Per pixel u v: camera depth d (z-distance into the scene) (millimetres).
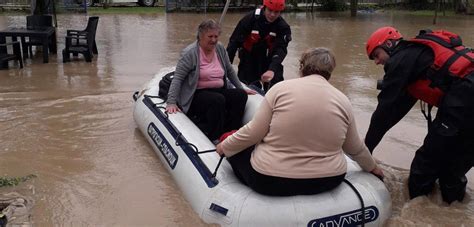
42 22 10070
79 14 19781
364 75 8852
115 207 3750
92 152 4824
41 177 4254
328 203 3188
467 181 4137
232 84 5020
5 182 4102
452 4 24719
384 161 4809
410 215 3629
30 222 3525
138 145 5004
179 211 3633
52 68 8930
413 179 3883
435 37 3611
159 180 4188
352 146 3303
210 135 4566
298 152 3084
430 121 3904
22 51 9750
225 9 5859
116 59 9945
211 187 3438
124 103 6531
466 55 3459
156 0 25672
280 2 5426
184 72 4586
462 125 3461
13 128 5469
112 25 16047
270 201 3193
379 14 23359
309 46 12359
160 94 5227
